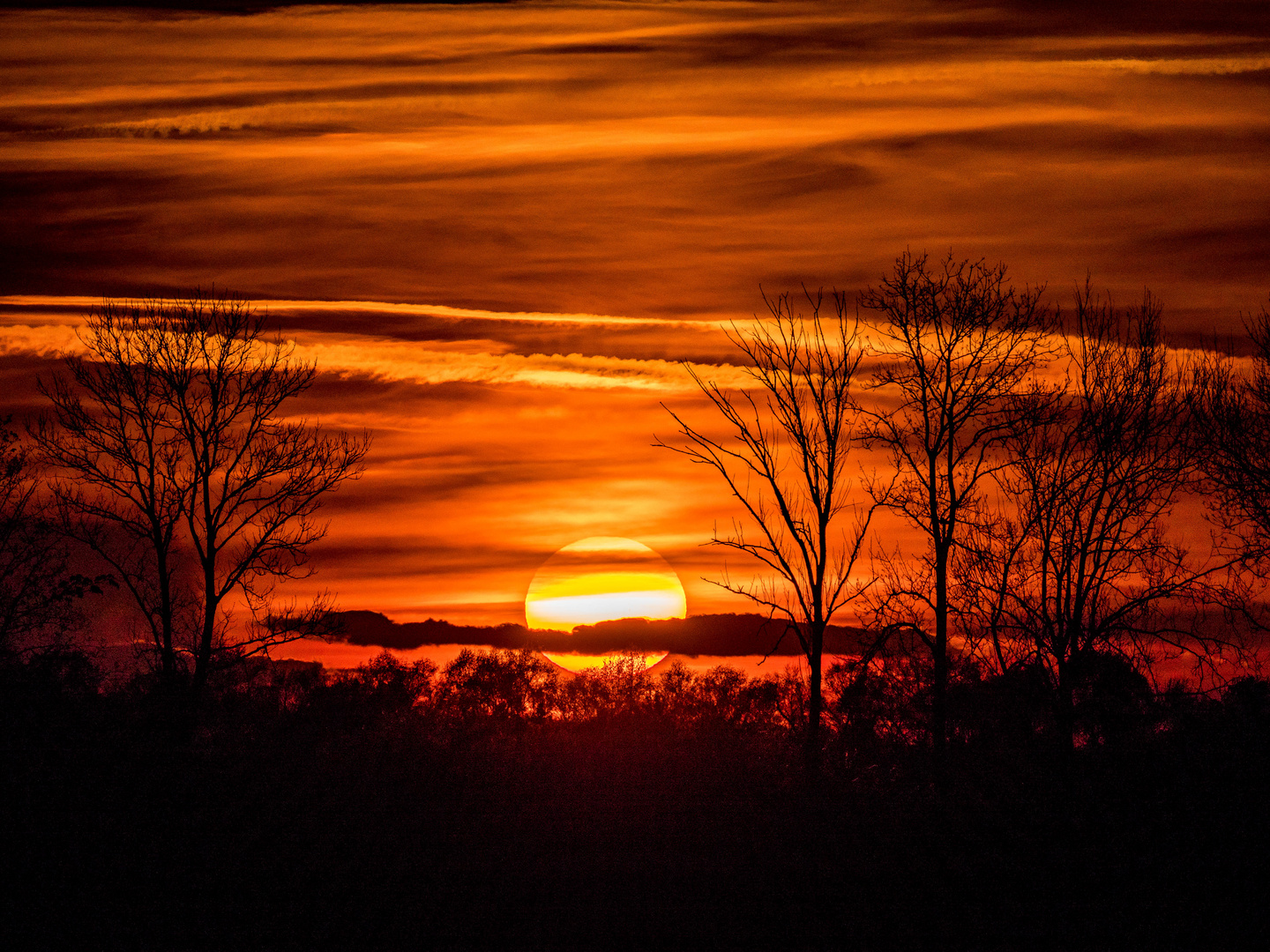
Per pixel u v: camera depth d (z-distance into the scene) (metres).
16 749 139.25
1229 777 130.38
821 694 153.62
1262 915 117.56
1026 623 142.38
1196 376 148.25
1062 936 114.94
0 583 144.50
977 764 139.75
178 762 147.12
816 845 140.00
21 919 118.62
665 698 191.88
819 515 153.00
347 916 122.19
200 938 116.50
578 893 128.88
